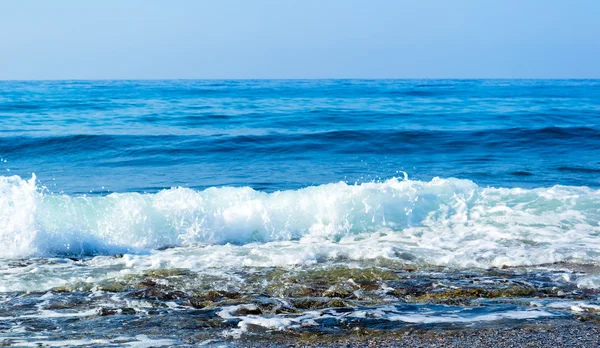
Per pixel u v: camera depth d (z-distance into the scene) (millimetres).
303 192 9406
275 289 6199
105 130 21406
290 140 19203
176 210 8625
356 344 4785
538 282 6457
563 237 8156
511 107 32500
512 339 4863
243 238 8531
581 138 19875
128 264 7129
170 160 16375
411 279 6539
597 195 9859
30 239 7617
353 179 13547
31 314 5469
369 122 24406
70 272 6785
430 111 29203
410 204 9273
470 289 6199
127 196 8984
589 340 4844
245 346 4766
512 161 16281
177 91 48531
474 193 9836
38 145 18125
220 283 6371
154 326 5195
